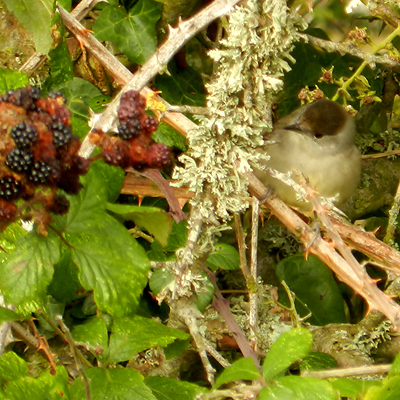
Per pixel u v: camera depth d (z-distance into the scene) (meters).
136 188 0.79
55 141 0.62
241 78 0.72
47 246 0.69
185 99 0.87
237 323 0.80
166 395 0.72
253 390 0.67
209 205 0.73
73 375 0.77
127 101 0.64
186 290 0.73
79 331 0.71
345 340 0.80
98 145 0.64
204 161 0.73
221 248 0.79
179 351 0.77
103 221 0.71
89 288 0.70
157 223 0.71
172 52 0.71
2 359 0.70
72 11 0.79
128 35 0.83
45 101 0.63
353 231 0.76
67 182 0.64
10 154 0.61
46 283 0.69
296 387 0.65
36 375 0.77
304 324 0.83
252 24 0.71
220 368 0.80
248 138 0.73
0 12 0.82
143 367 0.79
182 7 0.84
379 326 0.80
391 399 0.66
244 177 0.74
